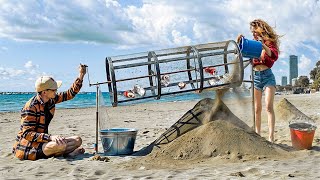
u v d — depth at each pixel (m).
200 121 6.43
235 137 5.90
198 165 5.26
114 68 6.24
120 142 6.28
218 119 6.32
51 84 6.05
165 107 25.00
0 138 9.56
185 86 6.44
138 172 4.97
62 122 14.28
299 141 6.20
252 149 5.75
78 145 6.33
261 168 4.85
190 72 6.55
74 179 4.64
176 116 16.45
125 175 4.80
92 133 10.19
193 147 5.83
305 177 4.33
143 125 12.36
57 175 4.92
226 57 6.57
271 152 5.77
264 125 9.87
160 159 5.66
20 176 4.90
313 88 92.94
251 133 6.20
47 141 6.05
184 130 6.37
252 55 6.44
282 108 11.36
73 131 10.80
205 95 6.78
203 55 6.39
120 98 6.26
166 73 6.34
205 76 6.45
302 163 5.13
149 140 8.26
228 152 5.67
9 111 26.55
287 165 5.02
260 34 6.71
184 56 6.58
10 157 6.28
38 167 5.39
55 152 6.04
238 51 6.33
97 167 5.34
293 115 11.05
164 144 6.28
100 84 6.39
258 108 6.71
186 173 4.80
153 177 4.62
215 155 5.67
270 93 6.55
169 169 5.09
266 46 6.51
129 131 6.33
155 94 6.40
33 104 6.09
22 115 6.16
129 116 16.81
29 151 6.01
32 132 6.07
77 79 6.37
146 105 28.05
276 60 6.62
